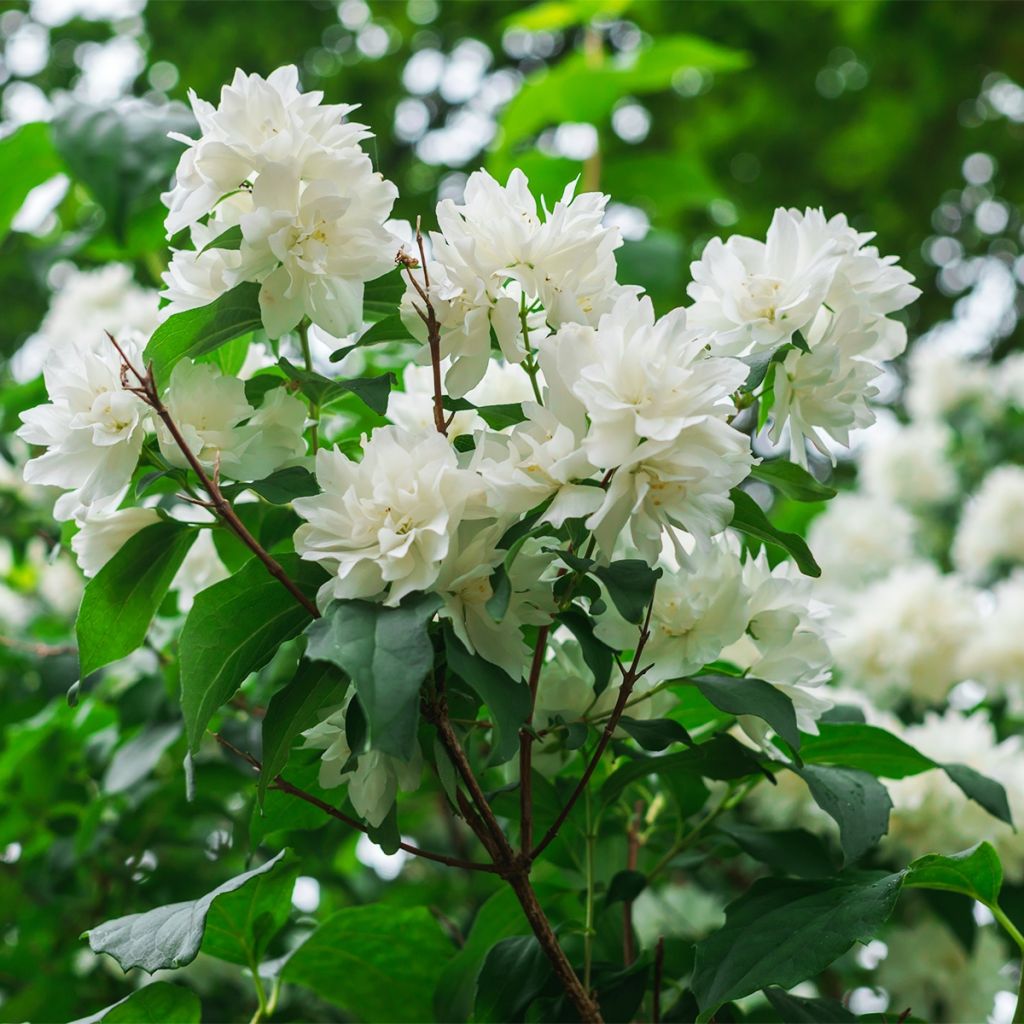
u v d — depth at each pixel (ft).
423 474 1.99
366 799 2.07
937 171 9.94
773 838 2.43
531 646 2.22
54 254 3.54
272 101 2.08
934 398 5.21
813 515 4.48
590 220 2.11
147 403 2.06
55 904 3.05
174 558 2.19
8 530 3.50
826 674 2.29
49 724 3.00
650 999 2.55
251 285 2.12
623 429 1.98
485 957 2.32
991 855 2.20
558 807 2.43
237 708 2.75
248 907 2.35
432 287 2.09
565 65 4.40
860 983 3.03
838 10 9.50
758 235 9.52
